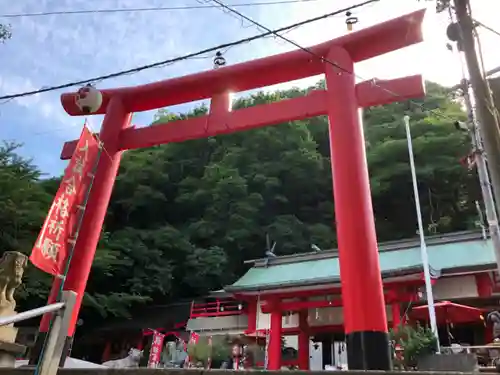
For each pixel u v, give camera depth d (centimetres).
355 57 1075
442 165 3491
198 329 2434
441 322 1744
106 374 577
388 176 3619
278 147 4038
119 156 1209
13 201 2334
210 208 3619
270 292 1888
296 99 1080
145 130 1197
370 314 768
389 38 1023
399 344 1038
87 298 2633
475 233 1864
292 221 3559
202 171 4200
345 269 823
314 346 2272
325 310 1950
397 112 4431
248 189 3819
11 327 625
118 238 3177
